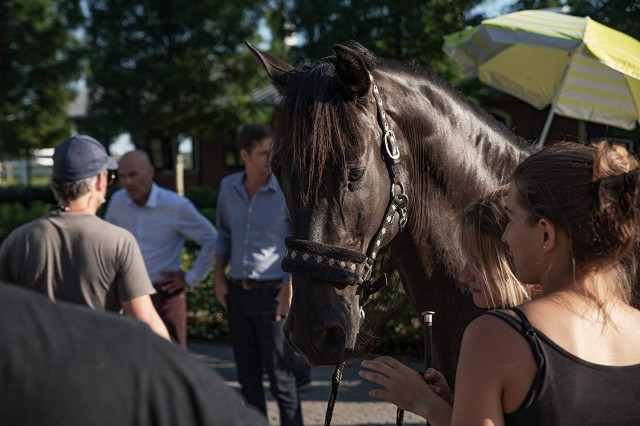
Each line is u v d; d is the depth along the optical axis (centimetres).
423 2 1478
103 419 99
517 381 140
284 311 432
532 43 395
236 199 452
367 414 551
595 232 145
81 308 107
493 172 259
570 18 411
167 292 486
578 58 490
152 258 481
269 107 2130
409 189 242
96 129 2039
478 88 1544
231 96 2150
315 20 1550
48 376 98
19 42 2278
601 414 140
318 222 221
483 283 188
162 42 1975
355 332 224
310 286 222
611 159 148
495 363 141
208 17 2006
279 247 442
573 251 148
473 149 255
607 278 152
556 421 138
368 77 223
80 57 2119
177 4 1923
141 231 481
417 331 683
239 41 1997
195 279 479
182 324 492
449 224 249
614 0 888
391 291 271
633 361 145
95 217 304
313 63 246
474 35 475
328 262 220
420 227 247
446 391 196
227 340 789
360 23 1498
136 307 300
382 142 232
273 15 1933
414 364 669
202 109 2117
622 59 378
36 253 295
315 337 218
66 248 295
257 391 450
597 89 505
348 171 221
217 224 470
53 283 294
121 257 299
